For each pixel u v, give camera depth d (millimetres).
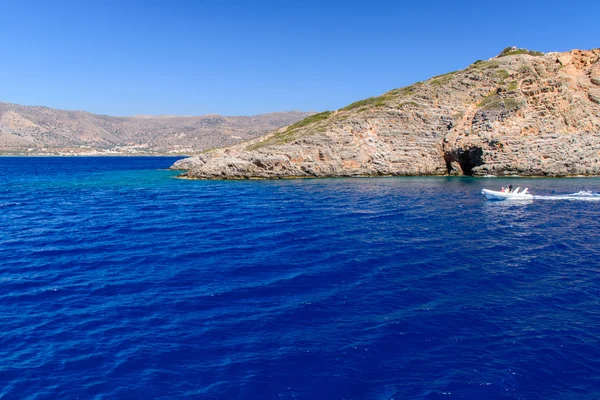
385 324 15969
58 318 16844
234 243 29203
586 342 14469
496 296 18734
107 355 14031
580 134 79500
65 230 34594
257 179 83500
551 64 90938
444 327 15711
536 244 28281
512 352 13898
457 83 93812
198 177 88250
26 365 13477
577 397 11648
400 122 89438
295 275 21750
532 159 77188
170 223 37344
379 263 23734
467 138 82688
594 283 20344
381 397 11703
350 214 40656
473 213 40750
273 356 13820
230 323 16234
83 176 104375
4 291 19828
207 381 12562
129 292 19594
